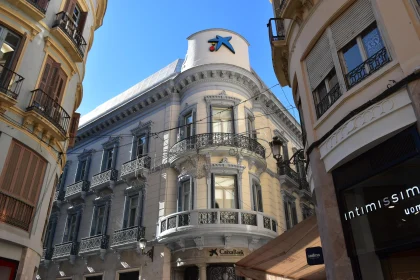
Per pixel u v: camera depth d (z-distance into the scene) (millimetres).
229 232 14734
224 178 16625
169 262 16266
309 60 8406
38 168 11094
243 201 16109
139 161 19672
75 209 22547
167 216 16219
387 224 5602
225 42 20141
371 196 6012
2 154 9773
